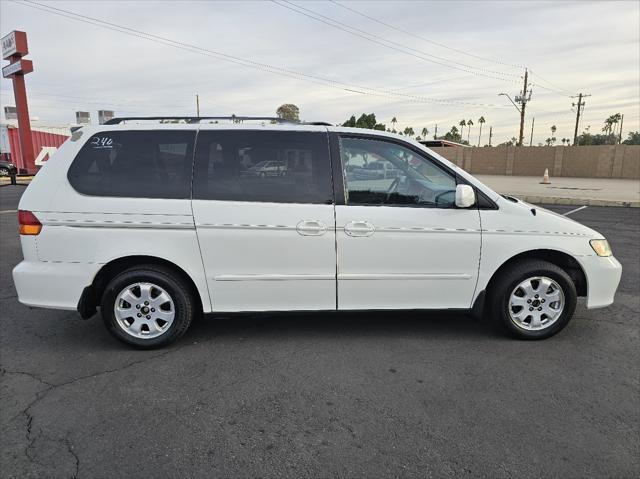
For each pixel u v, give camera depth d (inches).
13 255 296.5
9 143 1227.2
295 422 116.4
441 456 103.2
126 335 156.3
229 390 131.9
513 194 718.5
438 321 182.9
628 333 170.4
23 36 984.3
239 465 100.9
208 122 158.1
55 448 106.4
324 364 147.2
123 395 129.3
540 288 161.0
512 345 160.7
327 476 97.3
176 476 97.5
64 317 189.8
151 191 151.6
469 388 132.2
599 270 161.5
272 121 161.8
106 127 155.9
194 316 162.4
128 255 150.7
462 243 156.9
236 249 152.2
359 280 156.7
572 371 141.9
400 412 120.4
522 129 1754.4
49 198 150.6
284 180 154.1
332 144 156.3
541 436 110.0
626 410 120.8
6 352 157.0
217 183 152.7
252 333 171.6
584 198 640.4
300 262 154.3
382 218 153.9
